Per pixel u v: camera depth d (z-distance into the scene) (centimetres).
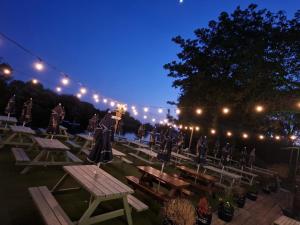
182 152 1571
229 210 602
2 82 1759
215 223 569
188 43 1933
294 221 585
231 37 1667
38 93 2122
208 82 1678
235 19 1755
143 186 590
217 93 1620
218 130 1977
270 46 1568
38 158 598
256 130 1862
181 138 1462
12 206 400
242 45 1608
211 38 1833
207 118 2023
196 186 777
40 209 325
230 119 1895
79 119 2516
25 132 788
